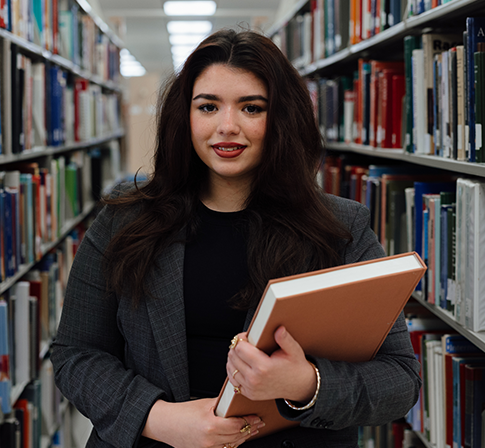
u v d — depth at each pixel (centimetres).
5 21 189
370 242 99
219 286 97
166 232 98
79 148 382
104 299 99
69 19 318
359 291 74
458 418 133
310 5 345
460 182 124
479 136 116
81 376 94
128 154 847
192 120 96
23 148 207
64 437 262
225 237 100
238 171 95
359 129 227
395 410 85
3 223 180
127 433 89
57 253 276
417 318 165
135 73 1441
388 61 212
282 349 75
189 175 103
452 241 132
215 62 93
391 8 177
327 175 281
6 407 181
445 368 138
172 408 89
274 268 93
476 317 120
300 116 98
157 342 95
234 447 86
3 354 179
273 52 94
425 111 150
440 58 141
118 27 677
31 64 240
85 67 376
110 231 102
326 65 283
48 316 244
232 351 77
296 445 93
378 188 183
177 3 653
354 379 82
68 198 324
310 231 95
